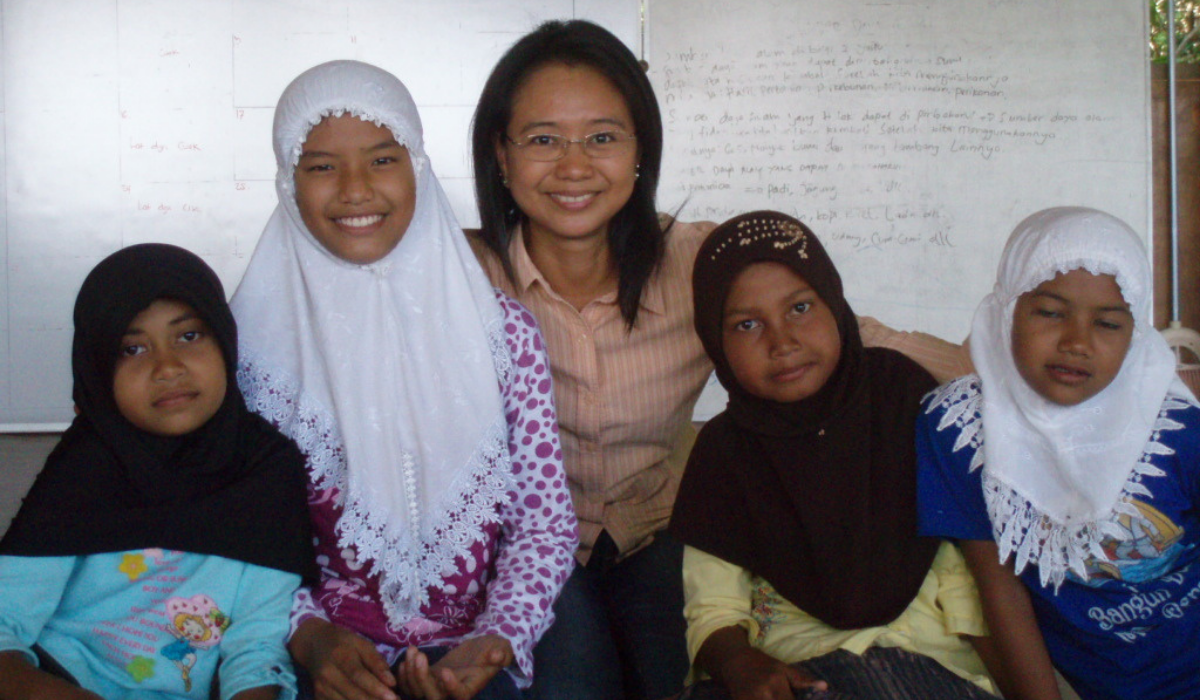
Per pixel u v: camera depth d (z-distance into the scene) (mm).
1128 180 3797
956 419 1444
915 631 1460
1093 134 3785
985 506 1413
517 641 1352
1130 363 1371
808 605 1479
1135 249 1338
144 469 1373
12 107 3572
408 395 1486
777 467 1510
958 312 3818
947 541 1508
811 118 3768
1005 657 1403
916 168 3783
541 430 1551
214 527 1373
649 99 1733
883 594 1442
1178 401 1380
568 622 1559
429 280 1505
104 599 1346
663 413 1857
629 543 1883
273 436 1465
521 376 1546
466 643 1323
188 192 3625
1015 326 1391
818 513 1471
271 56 3605
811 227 3799
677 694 1460
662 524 1919
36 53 3562
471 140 1829
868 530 1462
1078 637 1385
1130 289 1322
